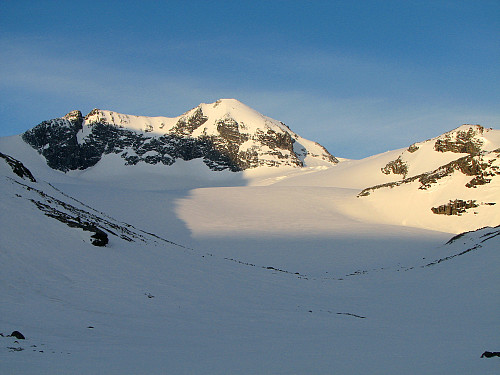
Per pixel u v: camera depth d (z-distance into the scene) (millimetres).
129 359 16766
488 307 32250
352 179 194125
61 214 44062
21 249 33594
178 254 51375
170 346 20141
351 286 48781
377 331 25969
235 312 30797
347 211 132625
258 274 49719
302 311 33312
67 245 37594
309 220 114812
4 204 40062
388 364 16500
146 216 106000
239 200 137875
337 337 23562
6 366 14227
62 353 17031
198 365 16125
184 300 32406
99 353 17625
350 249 82188
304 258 76125
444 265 49781
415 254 77375
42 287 29156
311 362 16891
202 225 103562
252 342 21672
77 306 26906
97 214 64438
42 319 23219
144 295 31828
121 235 49438
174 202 124875
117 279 34281
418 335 24375
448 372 14891
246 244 85625
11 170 57312
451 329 26359
